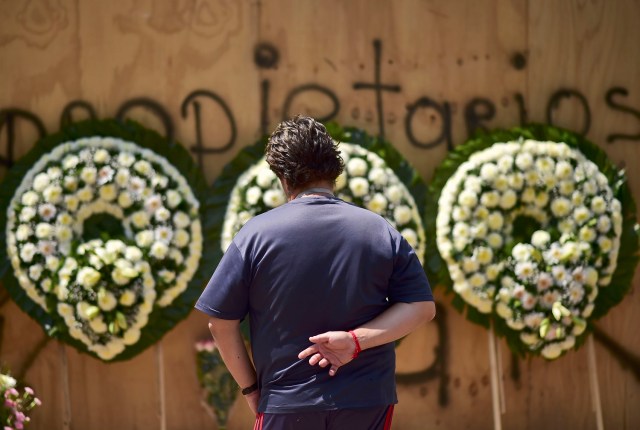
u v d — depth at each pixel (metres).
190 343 7.53
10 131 7.35
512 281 7.33
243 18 7.58
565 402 8.02
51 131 7.37
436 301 7.82
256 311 4.39
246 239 4.40
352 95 7.71
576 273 7.36
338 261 4.32
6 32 7.34
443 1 7.82
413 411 7.81
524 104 7.94
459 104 7.84
